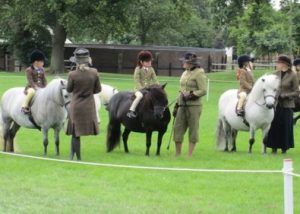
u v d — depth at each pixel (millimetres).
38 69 14859
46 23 55844
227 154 15445
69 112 13594
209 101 31078
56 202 9773
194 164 13633
